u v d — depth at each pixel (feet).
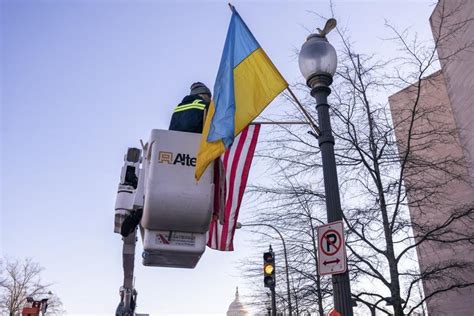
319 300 47.44
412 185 43.57
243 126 14.06
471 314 80.12
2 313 203.82
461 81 82.53
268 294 80.64
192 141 7.73
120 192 8.97
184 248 7.41
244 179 18.33
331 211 21.22
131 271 13.23
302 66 23.62
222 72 13.99
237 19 15.46
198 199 7.33
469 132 79.82
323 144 22.57
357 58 42.80
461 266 54.08
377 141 41.60
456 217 45.21
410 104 53.78
